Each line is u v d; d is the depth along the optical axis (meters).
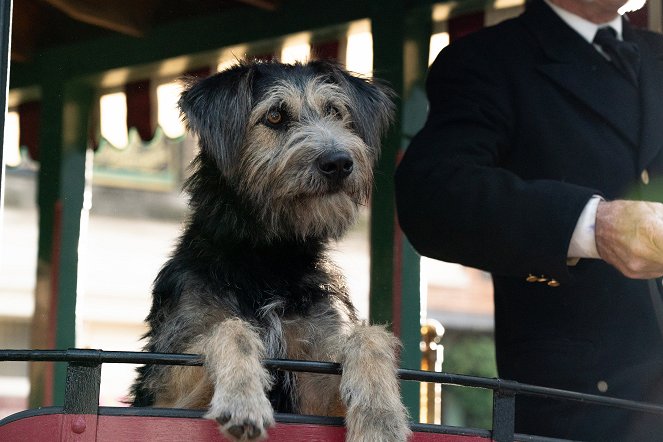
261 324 4.12
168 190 13.18
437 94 5.03
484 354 12.62
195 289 4.18
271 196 4.34
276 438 3.44
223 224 4.32
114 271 13.37
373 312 6.51
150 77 7.01
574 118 4.79
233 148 4.43
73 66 6.99
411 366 6.43
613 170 4.72
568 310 4.66
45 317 8.16
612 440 4.54
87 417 3.31
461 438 3.59
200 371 3.89
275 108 4.54
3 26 3.67
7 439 3.40
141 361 3.43
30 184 11.95
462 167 4.52
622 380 4.57
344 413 4.03
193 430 3.35
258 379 3.48
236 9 6.27
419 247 4.72
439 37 6.38
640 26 5.70
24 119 7.61
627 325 4.63
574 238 4.16
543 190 4.28
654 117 4.79
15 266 12.01
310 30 6.29
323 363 3.68
